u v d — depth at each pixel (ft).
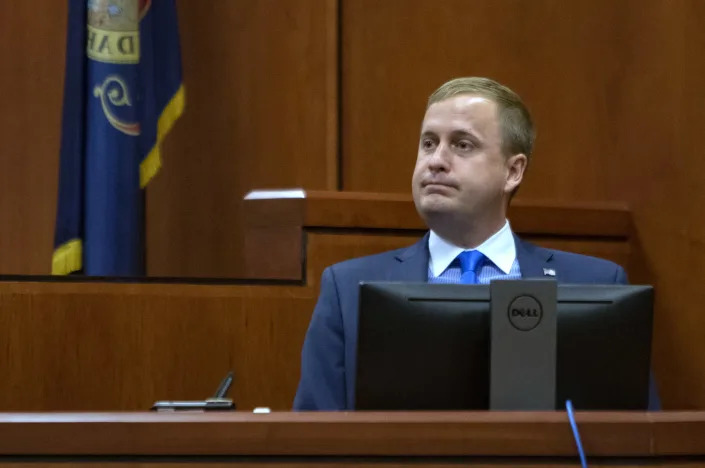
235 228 43.01
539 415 15.79
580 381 18.52
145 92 38.58
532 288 18.25
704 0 34.91
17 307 31.14
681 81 35.78
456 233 24.30
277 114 43.16
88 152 36.86
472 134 23.66
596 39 40.29
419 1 43.42
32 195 42.52
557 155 41.22
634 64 38.27
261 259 32.73
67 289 31.37
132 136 37.29
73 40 37.50
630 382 18.74
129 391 31.42
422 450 15.31
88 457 15.14
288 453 15.20
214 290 31.86
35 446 15.05
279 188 43.01
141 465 15.11
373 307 18.15
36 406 31.01
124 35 37.68
